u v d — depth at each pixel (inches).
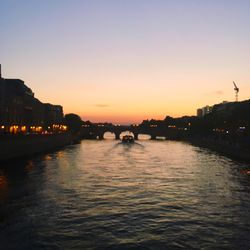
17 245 1684.3
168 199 2600.9
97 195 2704.2
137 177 3634.4
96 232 1859.0
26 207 2319.1
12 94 7199.8
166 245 1702.8
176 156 6166.3
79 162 5029.5
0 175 3634.4
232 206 2406.5
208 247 1681.8
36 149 6505.9
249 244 1720.0
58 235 1812.3
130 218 2103.8
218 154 6584.6
